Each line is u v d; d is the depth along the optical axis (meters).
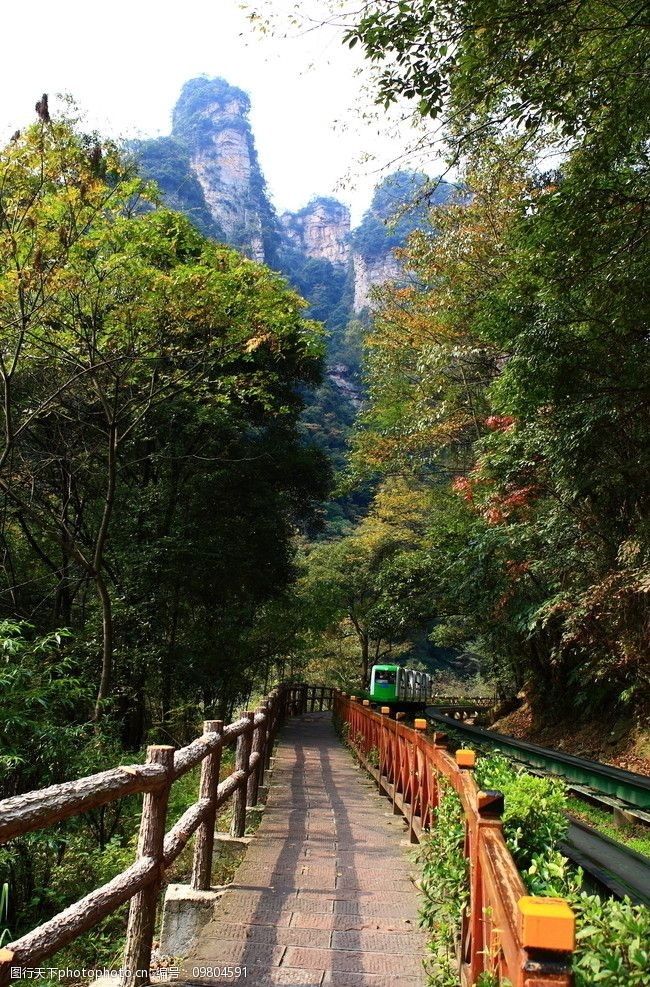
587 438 8.52
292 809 7.93
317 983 3.47
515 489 10.80
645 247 7.33
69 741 7.18
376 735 10.64
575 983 1.64
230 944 3.91
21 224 9.32
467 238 13.75
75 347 11.26
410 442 18.58
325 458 20.73
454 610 19.45
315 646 25.70
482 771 3.95
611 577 8.75
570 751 13.80
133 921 3.46
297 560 37.19
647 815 7.15
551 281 7.88
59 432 12.91
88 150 9.70
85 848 7.28
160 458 14.88
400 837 6.60
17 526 14.84
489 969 2.31
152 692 16.28
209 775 4.94
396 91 5.94
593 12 6.14
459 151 6.88
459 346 13.80
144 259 10.52
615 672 11.38
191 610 17.58
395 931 4.16
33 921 6.39
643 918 1.84
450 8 5.49
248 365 16.86
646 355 8.01
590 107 6.47
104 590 10.84
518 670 20.31
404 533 28.53
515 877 2.00
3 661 7.08
